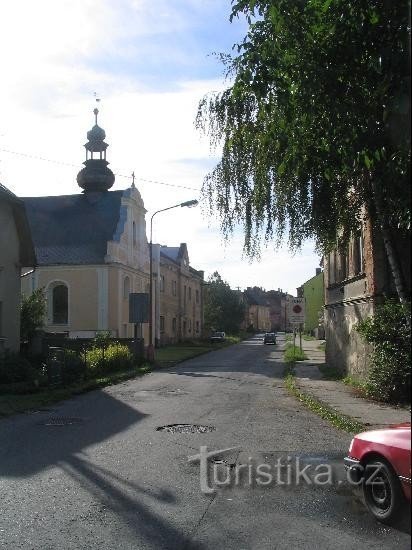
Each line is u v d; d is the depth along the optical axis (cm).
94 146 4816
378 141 791
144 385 1980
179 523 579
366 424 1104
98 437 1036
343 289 2084
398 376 1385
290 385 1852
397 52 723
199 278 7388
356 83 818
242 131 1028
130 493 682
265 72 815
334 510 615
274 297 18250
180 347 5275
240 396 1650
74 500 655
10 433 1085
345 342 2061
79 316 4362
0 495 675
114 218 4625
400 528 550
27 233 2266
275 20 784
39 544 524
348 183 1050
